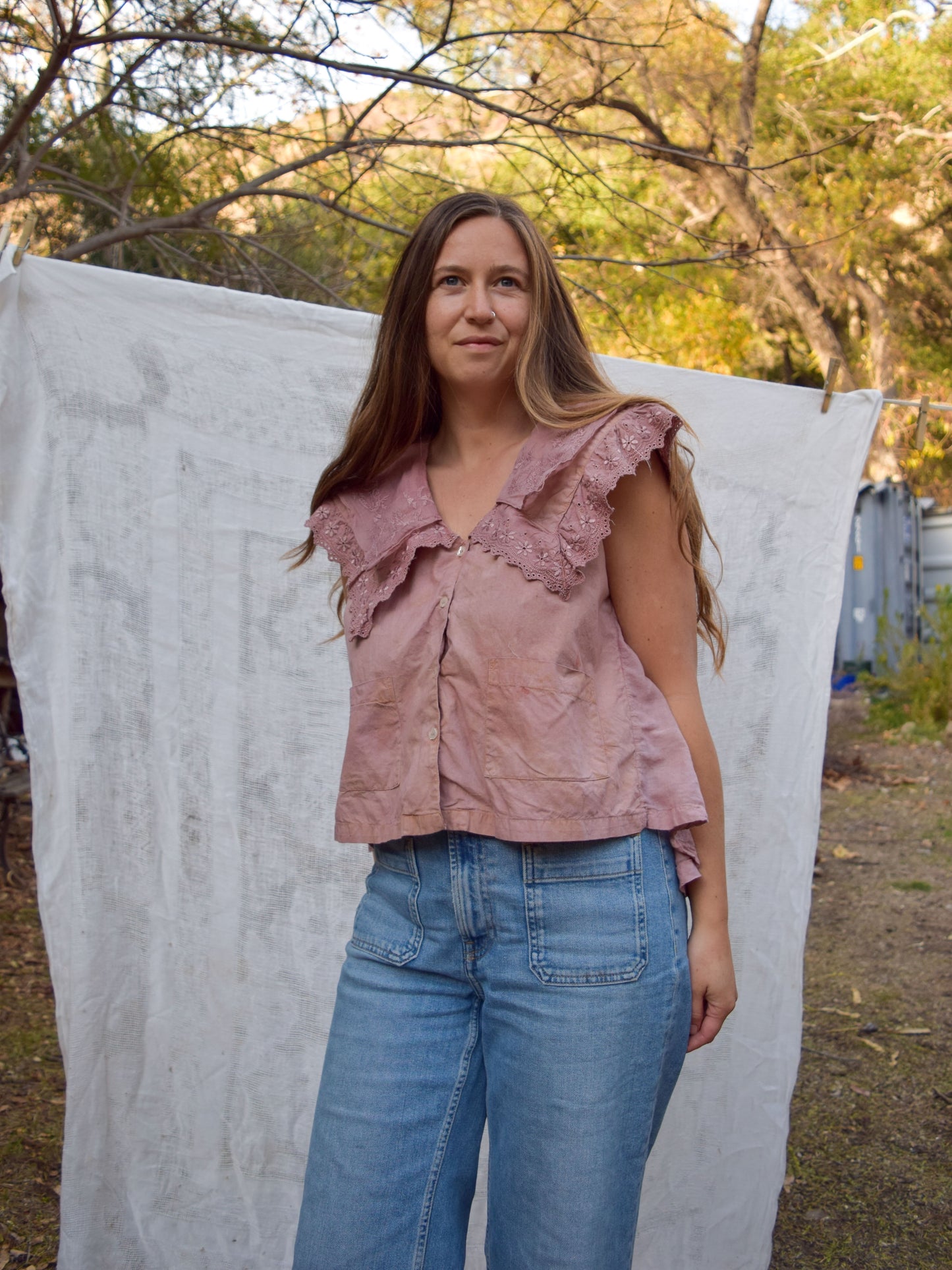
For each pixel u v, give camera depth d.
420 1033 1.54
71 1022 2.01
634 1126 1.46
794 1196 2.79
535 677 1.47
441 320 1.63
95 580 2.04
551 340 1.65
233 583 2.16
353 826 1.59
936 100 9.87
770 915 2.36
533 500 1.52
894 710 10.29
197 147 5.19
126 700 2.07
